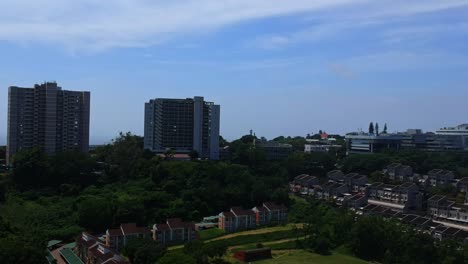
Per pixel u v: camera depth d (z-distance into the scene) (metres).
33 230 192.25
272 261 186.00
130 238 193.50
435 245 192.25
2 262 133.00
